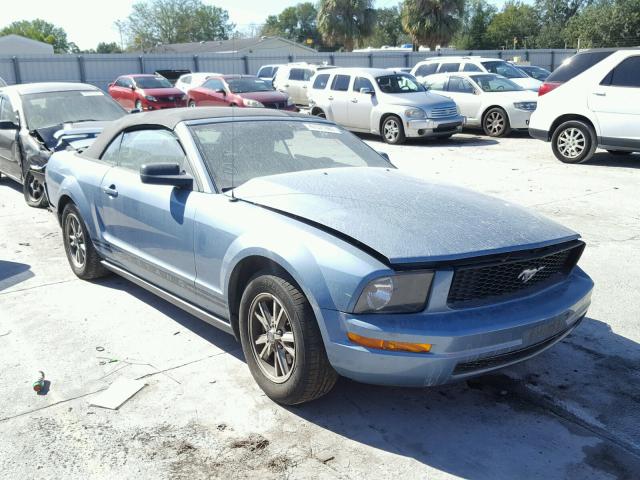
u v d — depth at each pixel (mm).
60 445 3160
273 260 3260
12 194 9555
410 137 14797
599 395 3588
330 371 3219
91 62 32125
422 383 2992
